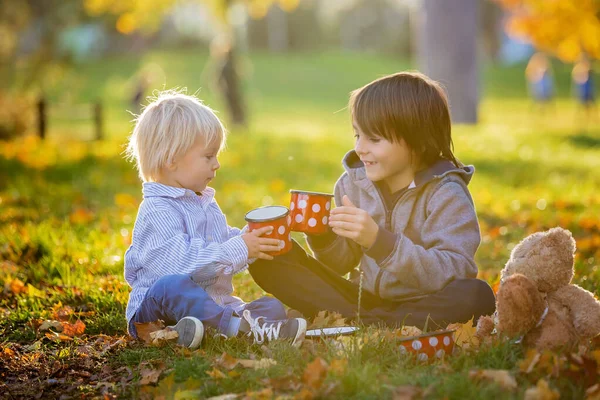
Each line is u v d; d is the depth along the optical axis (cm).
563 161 1431
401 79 393
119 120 2688
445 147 400
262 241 379
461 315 372
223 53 2303
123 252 606
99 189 1040
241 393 308
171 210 391
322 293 396
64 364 373
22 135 1723
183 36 6744
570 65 5503
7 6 3234
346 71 5366
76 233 685
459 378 296
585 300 341
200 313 371
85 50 5612
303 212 388
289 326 360
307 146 1650
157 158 396
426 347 339
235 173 1246
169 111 397
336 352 336
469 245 386
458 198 388
